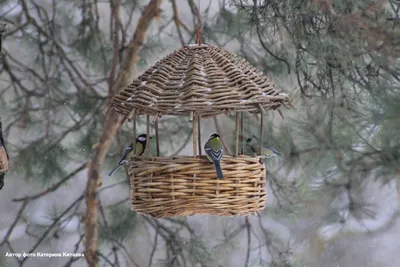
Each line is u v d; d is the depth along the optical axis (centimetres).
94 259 1170
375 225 1385
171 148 1204
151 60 1211
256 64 1176
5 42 1272
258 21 1086
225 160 718
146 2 1223
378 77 945
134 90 740
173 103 692
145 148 809
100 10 1508
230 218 1250
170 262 1198
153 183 712
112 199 1382
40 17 1181
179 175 709
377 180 1011
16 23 1167
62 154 1159
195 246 1206
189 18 1506
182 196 711
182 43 1206
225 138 1123
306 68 1045
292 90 1116
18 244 1470
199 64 734
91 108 1179
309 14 998
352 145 990
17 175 1145
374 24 930
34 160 1139
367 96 978
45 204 1428
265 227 1265
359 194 1046
